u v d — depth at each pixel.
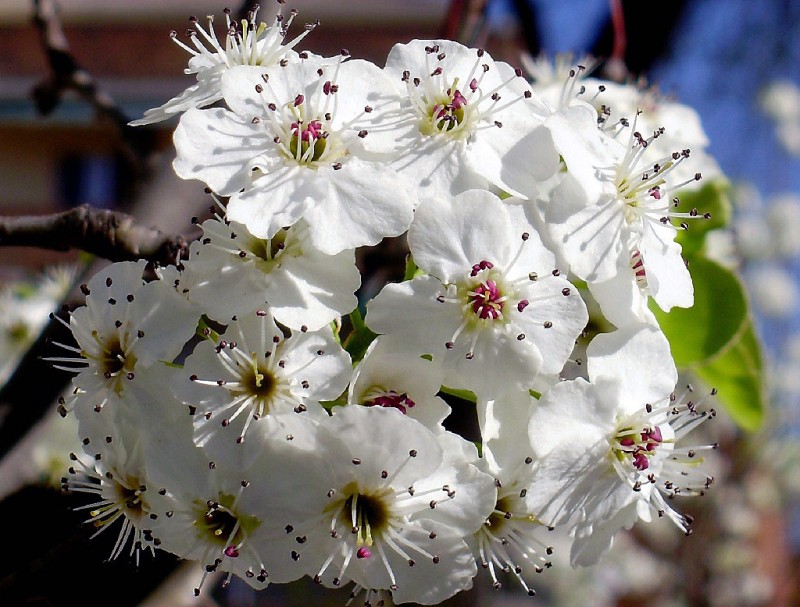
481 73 0.12
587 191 0.12
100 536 0.14
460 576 0.11
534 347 0.11
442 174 0.12
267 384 0.11
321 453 0.11
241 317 0.11
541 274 0.12
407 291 0.11
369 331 0.12
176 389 0.11
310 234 0.11
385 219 0.11
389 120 0.12
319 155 0.12
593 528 0.12
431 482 0.11
